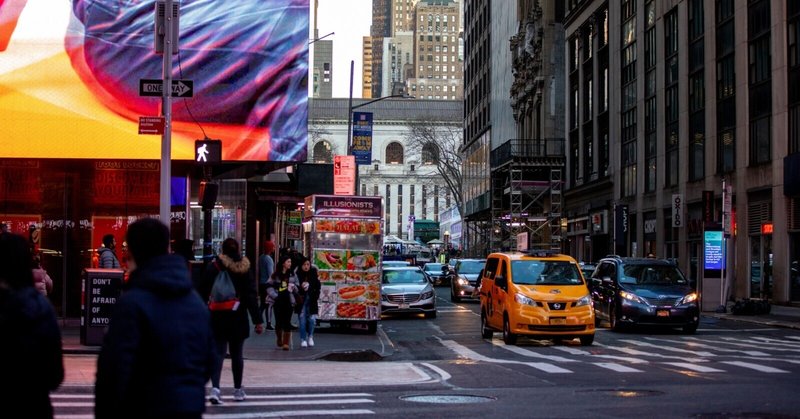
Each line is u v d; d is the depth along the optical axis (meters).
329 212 24.95
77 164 23.95
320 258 24.83
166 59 17.12
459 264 43.56
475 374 15.59
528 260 22.58
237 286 11.87
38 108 23.58
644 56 50.44
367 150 41.72
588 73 61.22
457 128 145.62
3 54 23.62
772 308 34.66
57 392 12.60
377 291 24.86
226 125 24.14
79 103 23.66
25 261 4.84
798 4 34.59
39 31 23.75
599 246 58.25
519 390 13.41
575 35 63.88
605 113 57.22
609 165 56.03
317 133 130.00
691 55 44.44
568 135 64.94
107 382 4.70
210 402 11.78
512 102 78.00
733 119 39.75
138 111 23.80
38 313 4.72
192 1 24.20
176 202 24.39
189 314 4.96
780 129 35.62
